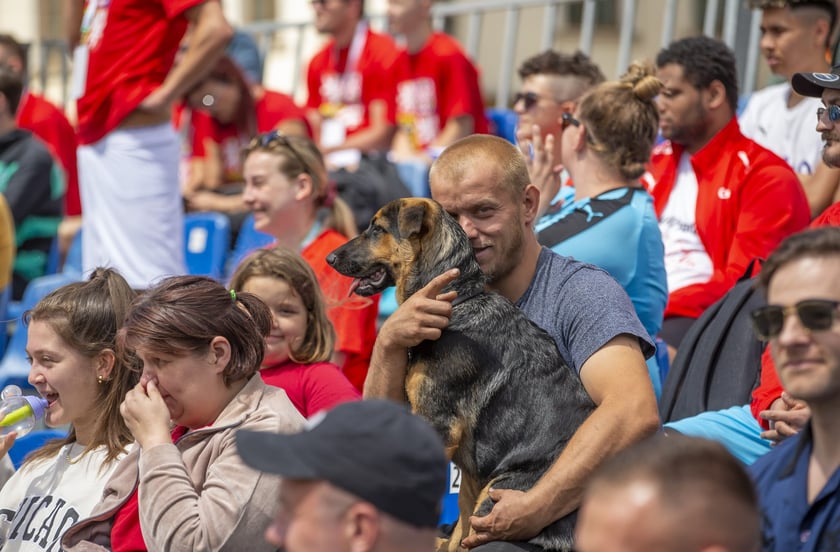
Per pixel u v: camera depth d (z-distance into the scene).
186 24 16.38
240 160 20.53
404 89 20.92
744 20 19.34
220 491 7.77
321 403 10.82
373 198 17.39
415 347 8.39
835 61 17.23
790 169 13.42
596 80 14.67
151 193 16.47
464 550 8.47
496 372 8.17
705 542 4.87
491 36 25.44
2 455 9.17
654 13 23.36
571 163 11.96
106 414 9.12
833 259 6.21
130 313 8.24
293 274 11.00
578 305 8.59
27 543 8.97
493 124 21.73
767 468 6.90
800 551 6.40
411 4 20.45
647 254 11.31
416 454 5.43
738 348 10.32
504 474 8.12
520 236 8.70
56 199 19.50
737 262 13.05
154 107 16.09
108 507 8.48
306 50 26.30
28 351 9.31
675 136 13.80
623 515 4.94
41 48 27.03
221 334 8.22
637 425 7.92
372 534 5.34
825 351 6.15
